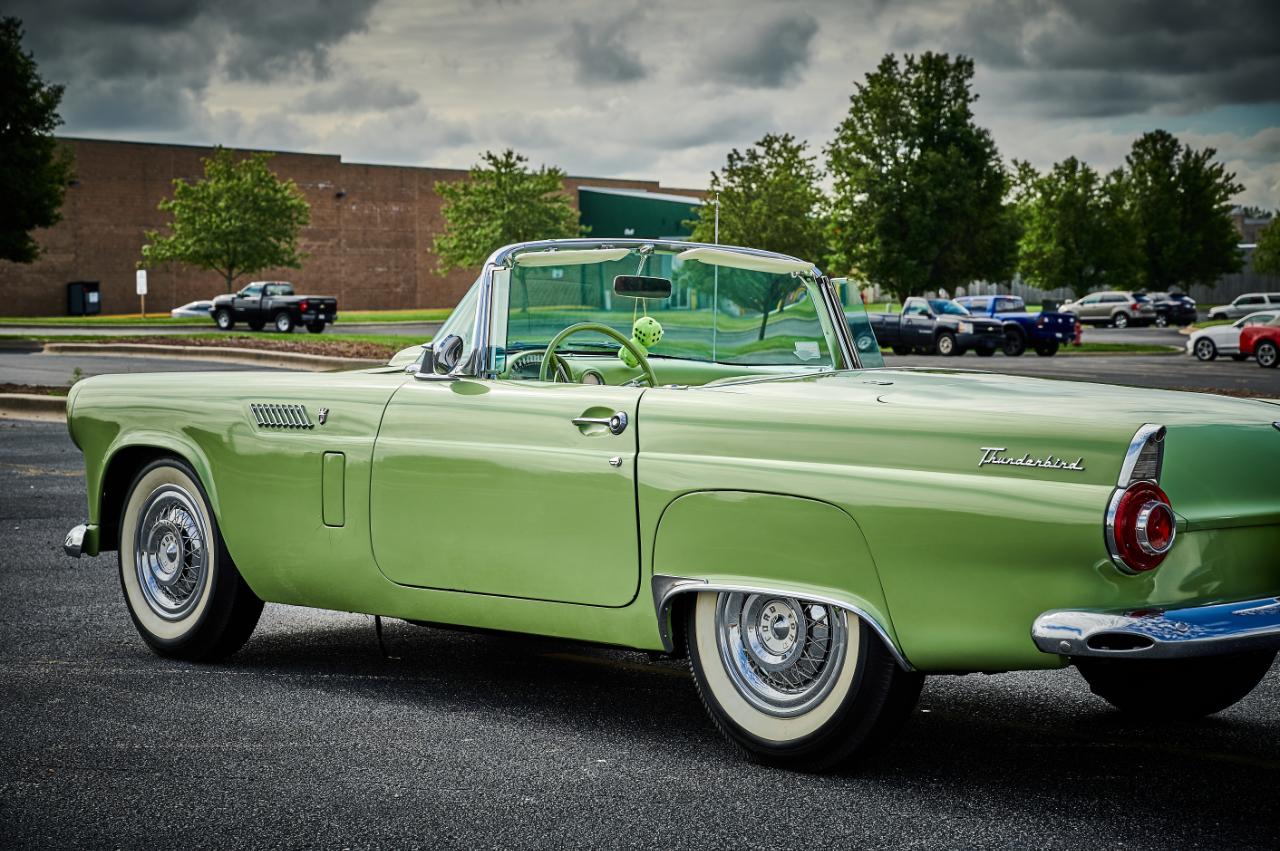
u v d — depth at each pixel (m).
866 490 3.66
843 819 3.59
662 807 3.70
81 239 65.50
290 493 4.96
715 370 5.36
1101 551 3.33
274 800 3.78
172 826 3.58
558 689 5.02
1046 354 35.03
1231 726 4.54
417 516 4.61
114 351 26.62
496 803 3.74
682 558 4.02
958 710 4.74
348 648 5.68
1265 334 31.66
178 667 5.32
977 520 3.49
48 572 7.20
